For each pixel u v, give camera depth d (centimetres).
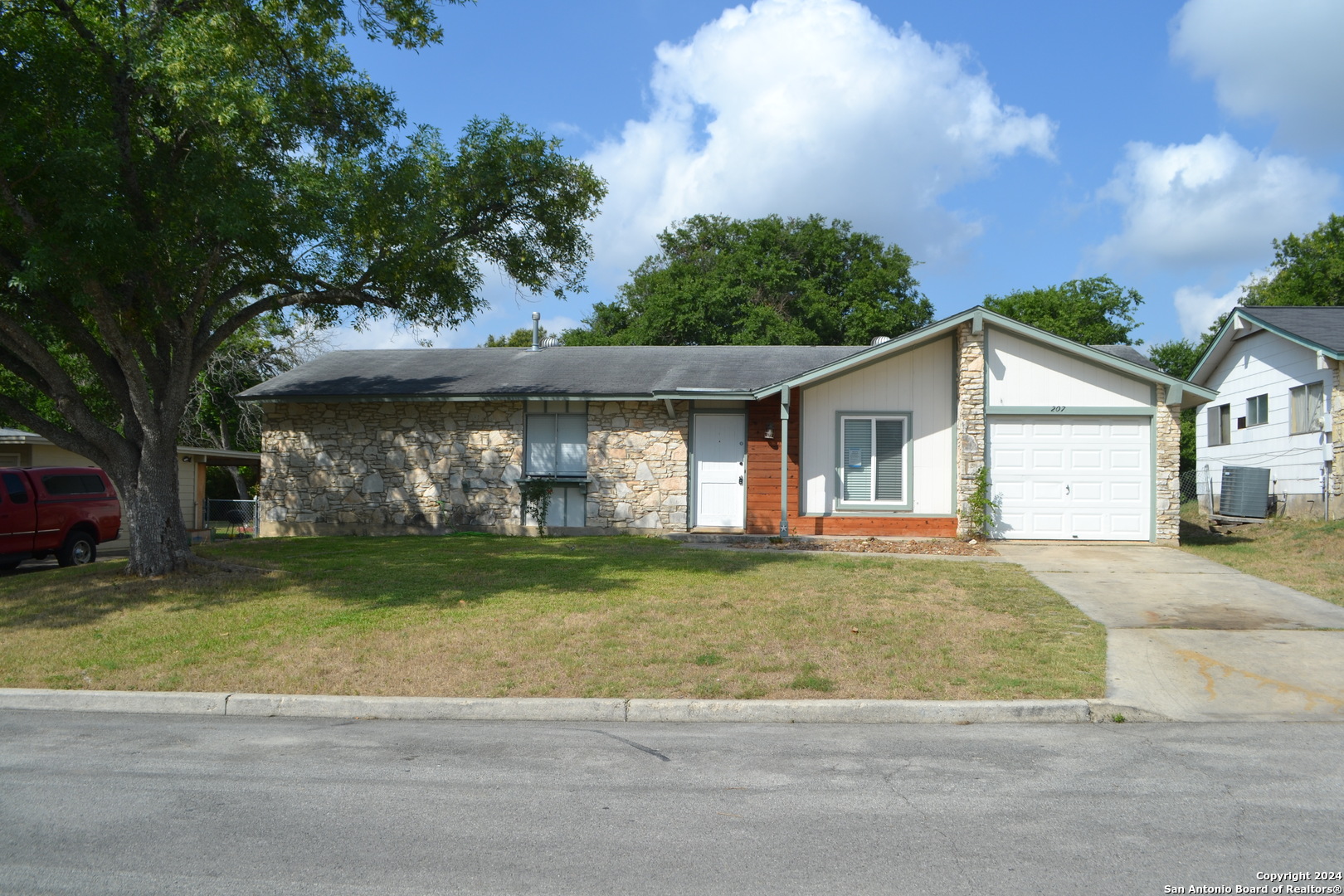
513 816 476
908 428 1750
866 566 1311
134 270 1090
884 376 1756
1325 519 1838
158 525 1223
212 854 428
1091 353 1603
